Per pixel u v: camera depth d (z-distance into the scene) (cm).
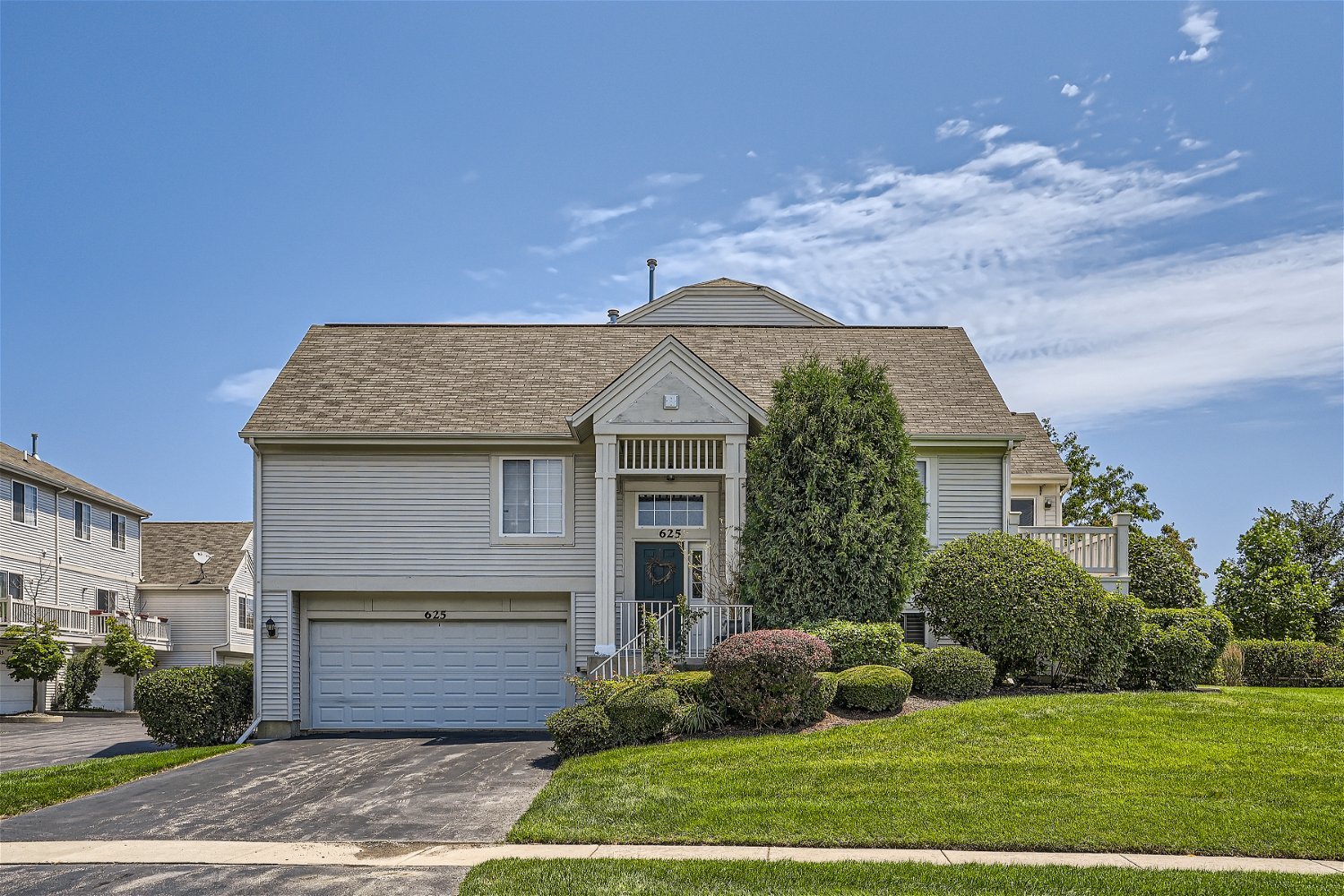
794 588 1739
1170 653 1766
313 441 2011
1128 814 1034
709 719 1456
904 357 2417
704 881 880
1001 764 1201
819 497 1758
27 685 3416
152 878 962
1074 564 1788
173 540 4584
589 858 963
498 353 2373
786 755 1277
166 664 4197
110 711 3544
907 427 2088
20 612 3331
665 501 2098
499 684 2059
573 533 2039
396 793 1288
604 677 1744
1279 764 1184
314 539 2022
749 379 2283
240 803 1273
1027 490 2523
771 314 2784
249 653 4509
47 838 1135
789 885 864
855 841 992
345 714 2047
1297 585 2909
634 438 1952
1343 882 859
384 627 2070
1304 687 2162
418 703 2052
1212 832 984
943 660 1623
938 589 1769
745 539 1811
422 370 2277
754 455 1816
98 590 3925
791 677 1412
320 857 1018
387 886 917
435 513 2038
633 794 1167
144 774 1504
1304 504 3328
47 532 3603
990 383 2284
